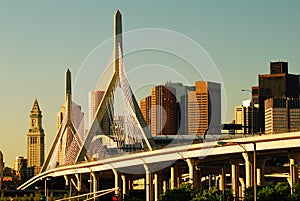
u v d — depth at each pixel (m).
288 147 175.25
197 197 189.00
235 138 198.50
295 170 190.50
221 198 180.75
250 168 192.25
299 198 172.75
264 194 176.12
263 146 183.12
